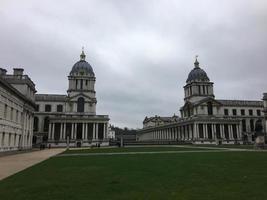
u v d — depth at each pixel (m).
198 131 119.56
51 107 124.00
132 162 30.05
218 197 12.70
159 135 165.00
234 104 143.50
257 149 61.78
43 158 39.78
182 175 19.48
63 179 18.20
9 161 34.31
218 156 37.78
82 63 125.62
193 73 138.00
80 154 49.00
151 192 13.88
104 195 13.29
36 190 14.58
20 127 68.44
